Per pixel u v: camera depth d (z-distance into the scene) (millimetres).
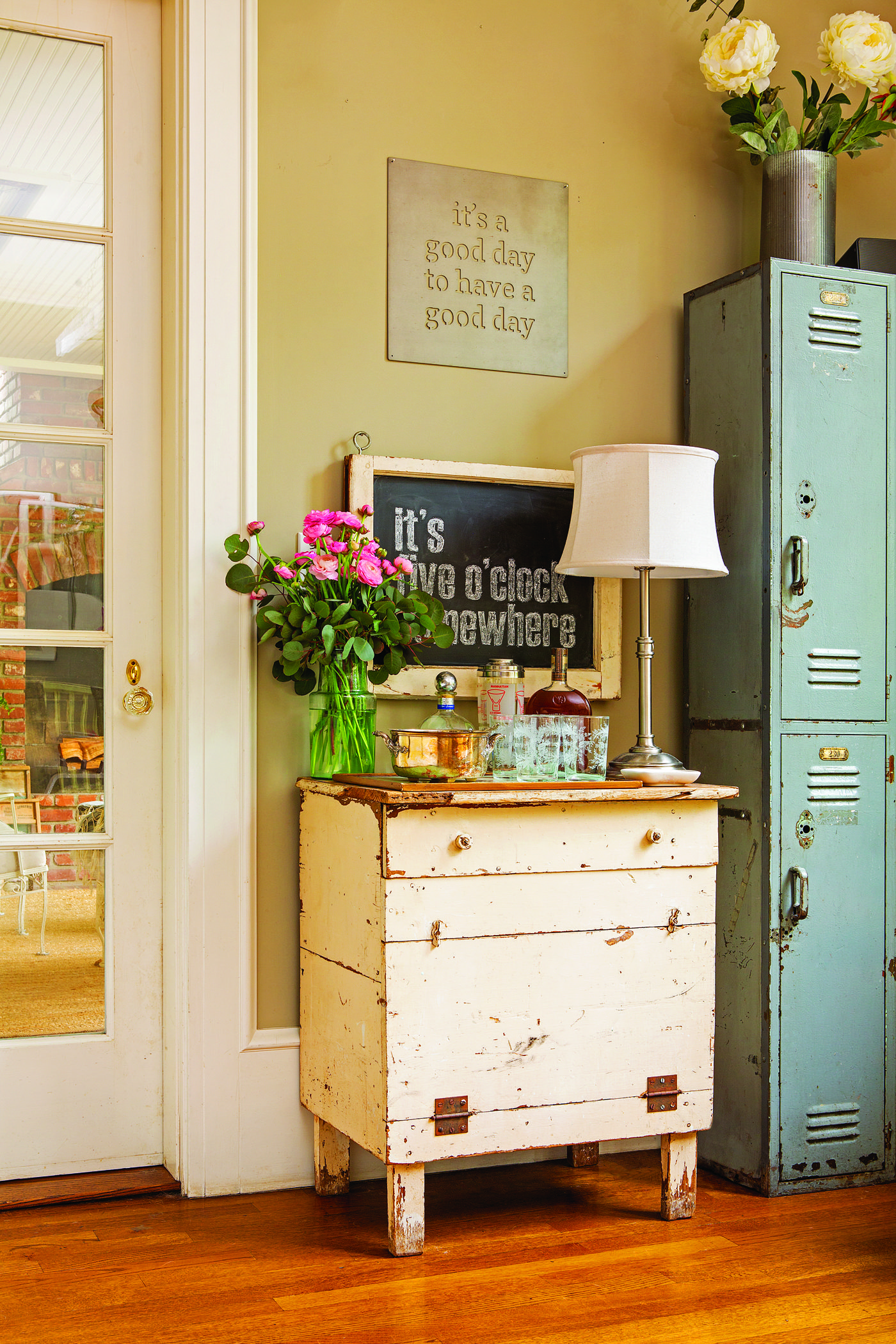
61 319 2381
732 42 2598
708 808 2184
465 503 2531
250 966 2309
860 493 2482
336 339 2455
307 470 2424
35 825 2338
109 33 2396
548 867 2045
